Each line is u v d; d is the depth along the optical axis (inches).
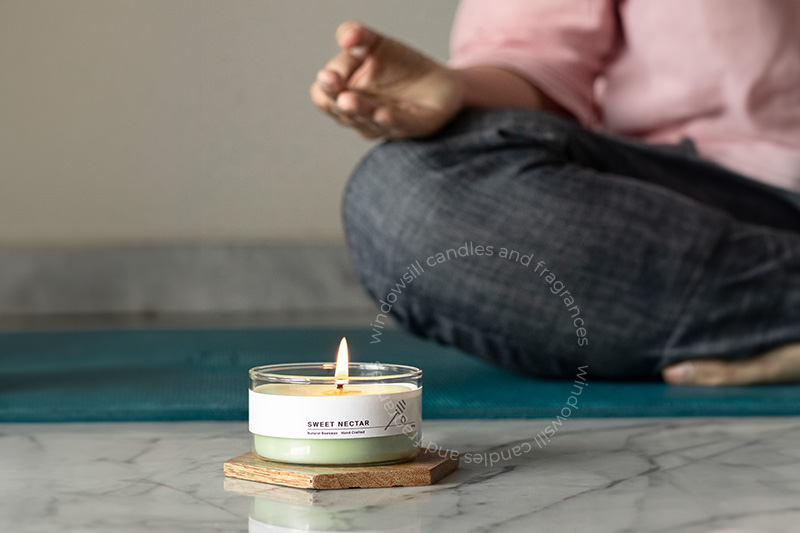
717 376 44.4
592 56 56.3
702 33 53.9
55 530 19.6
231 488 23.2
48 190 113.3
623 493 23.0
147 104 114.3
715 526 20.0
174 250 110.2
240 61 115.3
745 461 27.2
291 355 60.4
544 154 44.5
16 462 27.2
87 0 112.6
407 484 23.3
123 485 23.8
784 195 50.6
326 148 116.7
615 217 44.0
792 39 54.1
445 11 118.3
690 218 44.6
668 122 55.9
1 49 111.7
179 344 68.0
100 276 109.3
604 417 36.9
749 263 44.5
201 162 115.4
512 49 55.3
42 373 50.3
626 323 44.2
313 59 116.3
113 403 38.2
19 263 108.3
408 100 44.5
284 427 23.5
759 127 53.4
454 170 44.6
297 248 111.0
